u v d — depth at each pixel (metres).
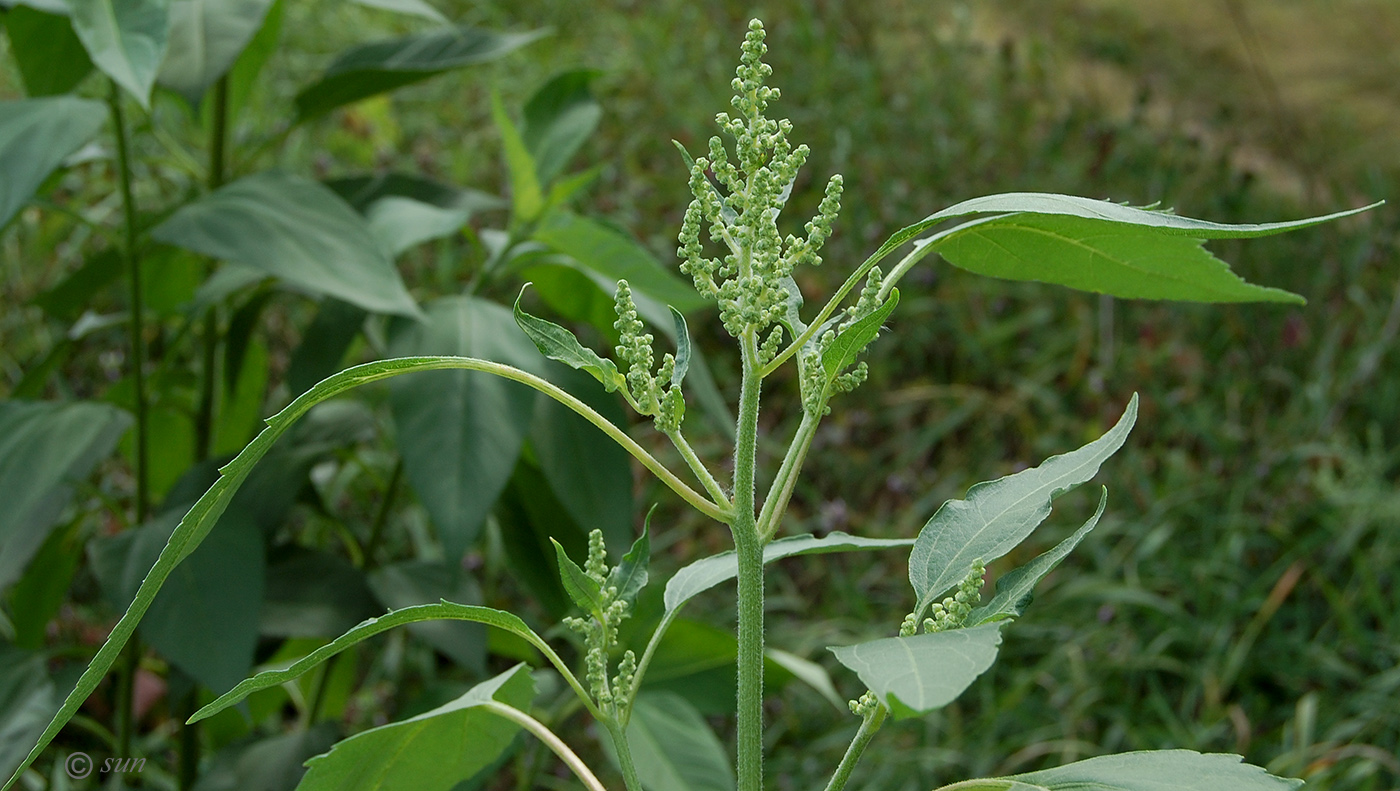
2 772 1.00
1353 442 2.51
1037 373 2.73
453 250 2.38
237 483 0.64
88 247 2.22
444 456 1.01
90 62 1.17
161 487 1.41
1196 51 4.93
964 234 0.68
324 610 1.12
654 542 2.17
